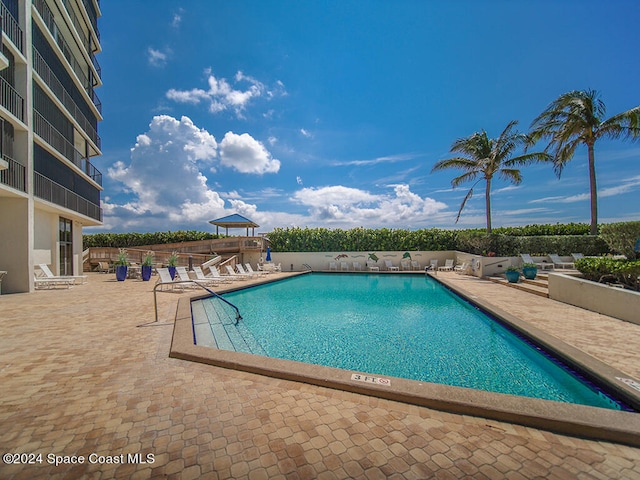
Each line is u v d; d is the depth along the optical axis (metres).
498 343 5.54
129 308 7.17
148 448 2.07
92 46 20.14
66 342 4.50
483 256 15.05
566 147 14.30
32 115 11.05
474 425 2.39
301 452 2.04
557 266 13.59
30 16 11.19
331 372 3.24
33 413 2.52
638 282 6.52
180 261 17.62
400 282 14.94
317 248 21.12
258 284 12.95
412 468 1.89
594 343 4.41
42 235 13.22
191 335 4.70
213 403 2.72
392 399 2.79
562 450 2.09
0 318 6.10
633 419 2.31
